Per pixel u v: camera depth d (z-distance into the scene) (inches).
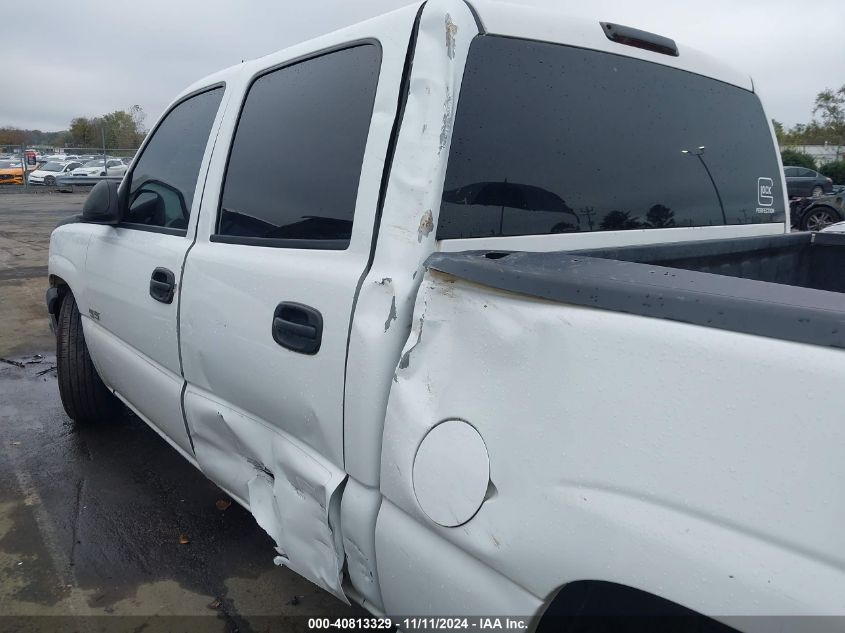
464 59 66.4
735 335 40.9
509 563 51.5
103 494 136.1
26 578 109.3
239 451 92.4
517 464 50.5
